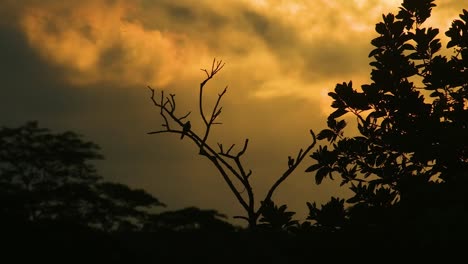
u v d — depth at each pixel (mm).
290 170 16344
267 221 19641
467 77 21812
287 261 16938
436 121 21266
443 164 20844
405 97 21812
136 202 121375
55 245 70375
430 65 21922
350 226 19516
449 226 16453
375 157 21812
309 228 19672
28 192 125062
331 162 21859
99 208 120750
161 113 16453
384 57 22188
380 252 19016
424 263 17797
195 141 16406
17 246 68125
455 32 22203
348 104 22281
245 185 16250
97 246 74188
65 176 132750
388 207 19859
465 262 16969
